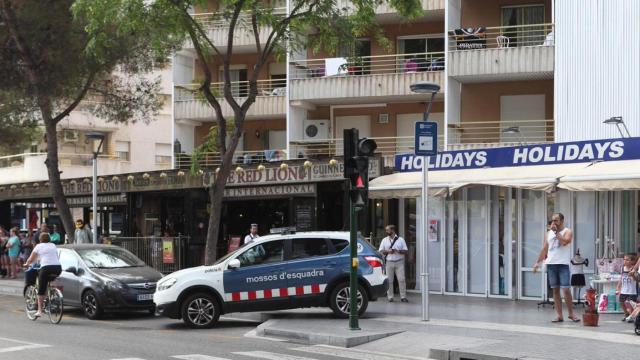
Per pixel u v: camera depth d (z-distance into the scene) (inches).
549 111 1071.0
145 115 1112.2
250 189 1043.9
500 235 775.7
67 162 1733.5
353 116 1202.6
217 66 1322.6
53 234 1179.3
